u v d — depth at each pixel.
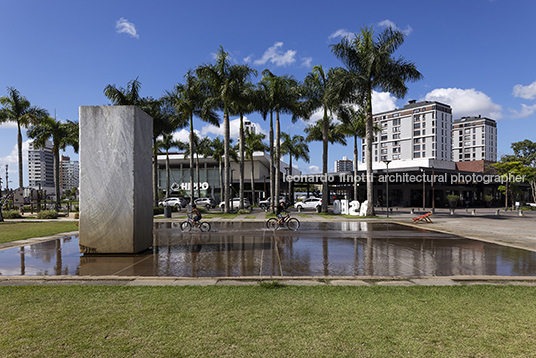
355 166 37.88
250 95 28.31
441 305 4.96
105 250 9.58
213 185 62.03
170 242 12.21
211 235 14.38
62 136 37.19
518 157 71.44
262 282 6.32
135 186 9.88
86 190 9.78
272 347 3.55
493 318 4.43
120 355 3.38
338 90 24.44
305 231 16.05
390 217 26.05
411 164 49.16
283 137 48.59
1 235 14.44
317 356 3.36
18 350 3.49
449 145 124.38
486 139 141.62
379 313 4.60
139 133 10.33
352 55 25.20
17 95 35.38
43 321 4.30
